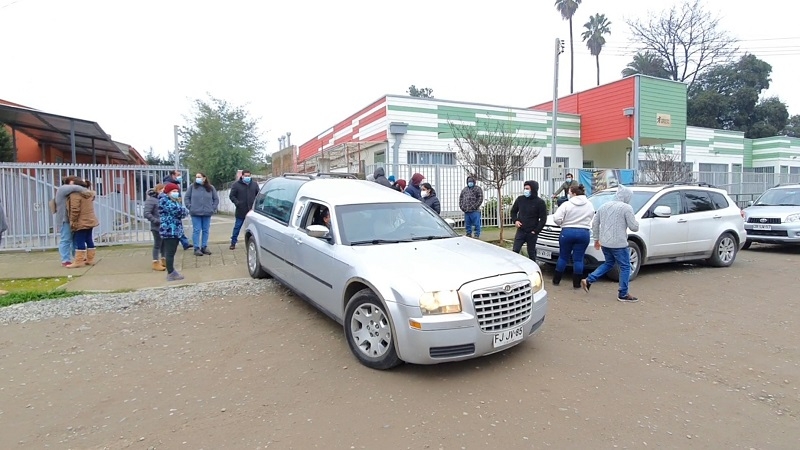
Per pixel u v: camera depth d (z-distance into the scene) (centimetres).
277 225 657
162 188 796
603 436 321
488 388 392
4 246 977
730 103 3947
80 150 1889
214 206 965
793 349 489
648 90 1872
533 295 451
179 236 741
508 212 1480
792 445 312
